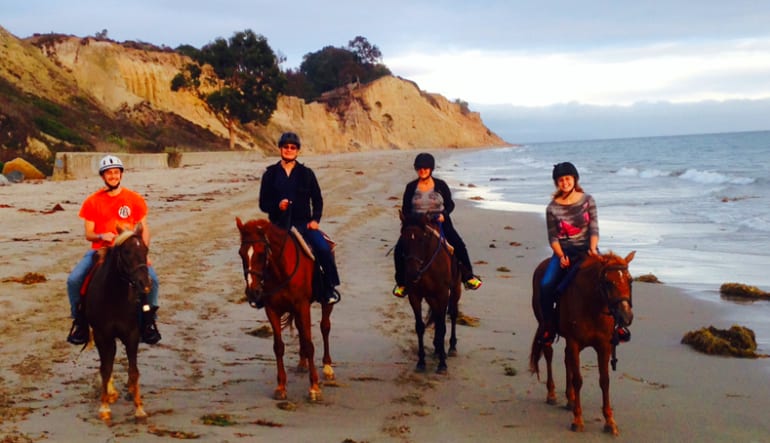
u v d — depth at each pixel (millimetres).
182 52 95812
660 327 11273
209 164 54531
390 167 58812
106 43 76438
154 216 22984
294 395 8109
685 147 105188
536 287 8195
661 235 20766
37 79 60562
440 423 7316
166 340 9883
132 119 69875
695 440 6793
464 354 9922
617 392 8297
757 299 13109
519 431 7094
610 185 39500
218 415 7168
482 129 189500
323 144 113438
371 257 17422
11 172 34188
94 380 8094
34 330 9938
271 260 7668
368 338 10625
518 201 32531
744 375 8797
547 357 7945
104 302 6707
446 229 9664
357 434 6906
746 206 26781
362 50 175375
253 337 10352
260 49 82500
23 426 6605
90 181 33719
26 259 14945
